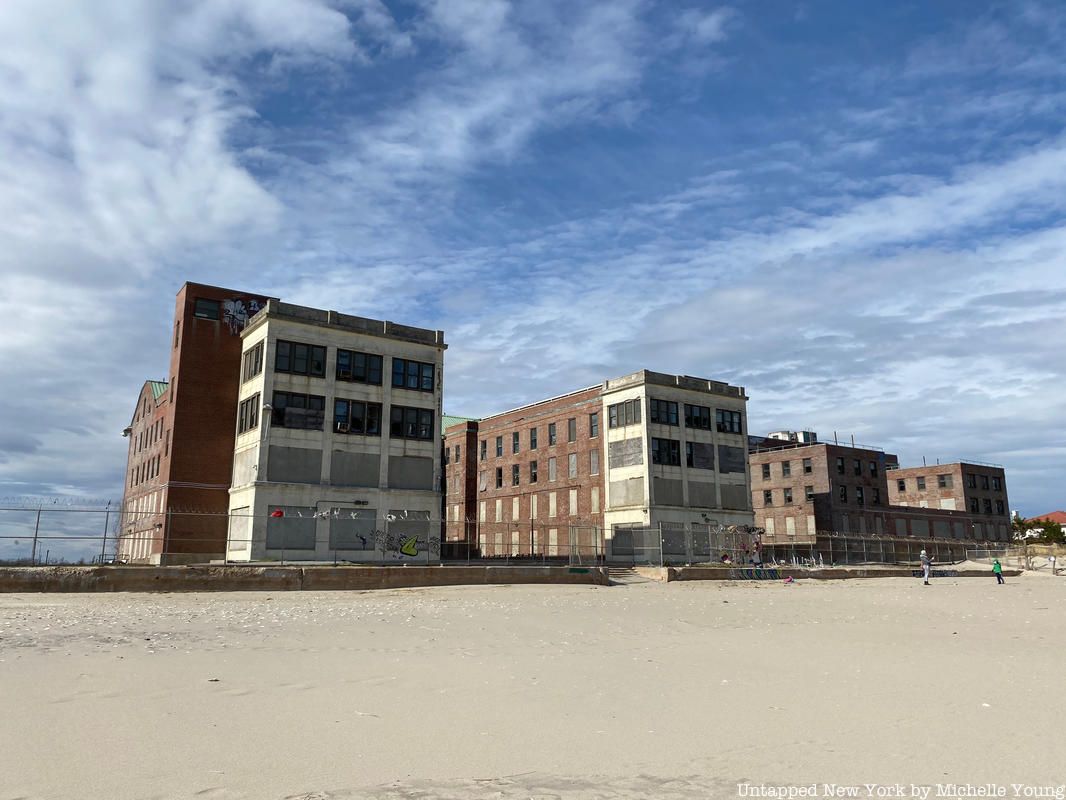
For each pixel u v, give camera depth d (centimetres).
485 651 1709
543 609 2867
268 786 755
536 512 7519
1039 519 12812
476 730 996
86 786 736
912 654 1719
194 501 5316
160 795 718
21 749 848
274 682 1280
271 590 3734
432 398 5588
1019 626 2388
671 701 1188
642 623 2427
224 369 5603
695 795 748
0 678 1221
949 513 10044
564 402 7344
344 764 837
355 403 5247
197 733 942
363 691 1228
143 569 3447
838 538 8231
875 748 924
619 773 820
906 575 6375
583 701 1183
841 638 2039
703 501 6538
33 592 3192
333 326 5228
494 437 8375
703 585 4816
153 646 1645
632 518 6328
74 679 1236
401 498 5269
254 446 4950
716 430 6806
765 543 8150
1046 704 1167
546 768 836
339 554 4953
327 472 5031
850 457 8856
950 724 1042
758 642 1942
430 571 4172
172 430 5353
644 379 6425
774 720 1066
